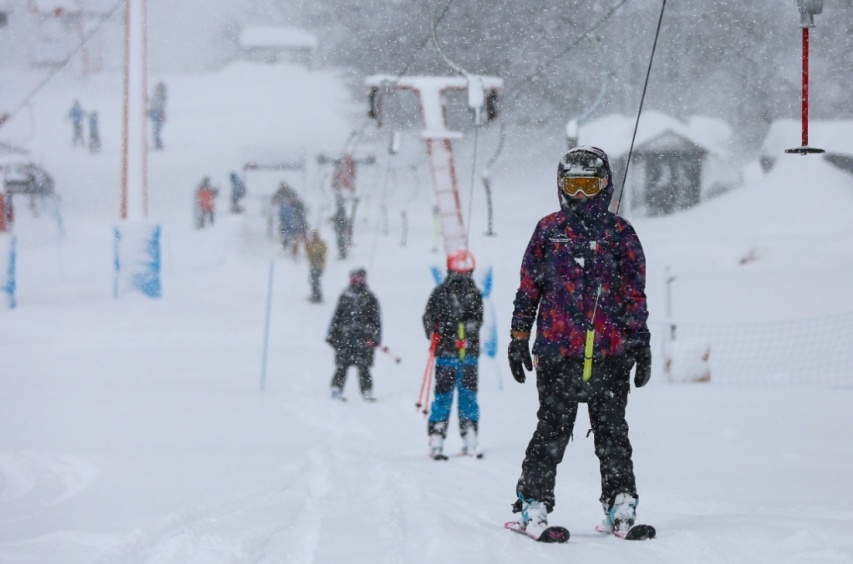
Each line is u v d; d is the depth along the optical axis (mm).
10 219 76812
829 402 21703
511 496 12977
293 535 9695
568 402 9992
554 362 9961
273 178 88875
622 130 87188
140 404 21281
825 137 88062
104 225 80438
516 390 26359
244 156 95812
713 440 16734
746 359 30781
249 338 38781
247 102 116625
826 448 15727
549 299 10047
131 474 12883
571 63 106875
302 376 29453
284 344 37281
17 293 48125
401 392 26500
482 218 87438
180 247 69312
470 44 109500
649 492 12445
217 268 61688
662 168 85438
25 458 13852
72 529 9328
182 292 51344
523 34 108062
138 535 8992
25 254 66250
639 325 9906
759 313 39531
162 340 37781
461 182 102812
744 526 9773
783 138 90188
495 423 20578
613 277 9961
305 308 48750
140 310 43750
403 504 11562
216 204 86000
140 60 46375
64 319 41656
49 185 82500
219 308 46750
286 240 68688
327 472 14156
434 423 16844
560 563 8531
